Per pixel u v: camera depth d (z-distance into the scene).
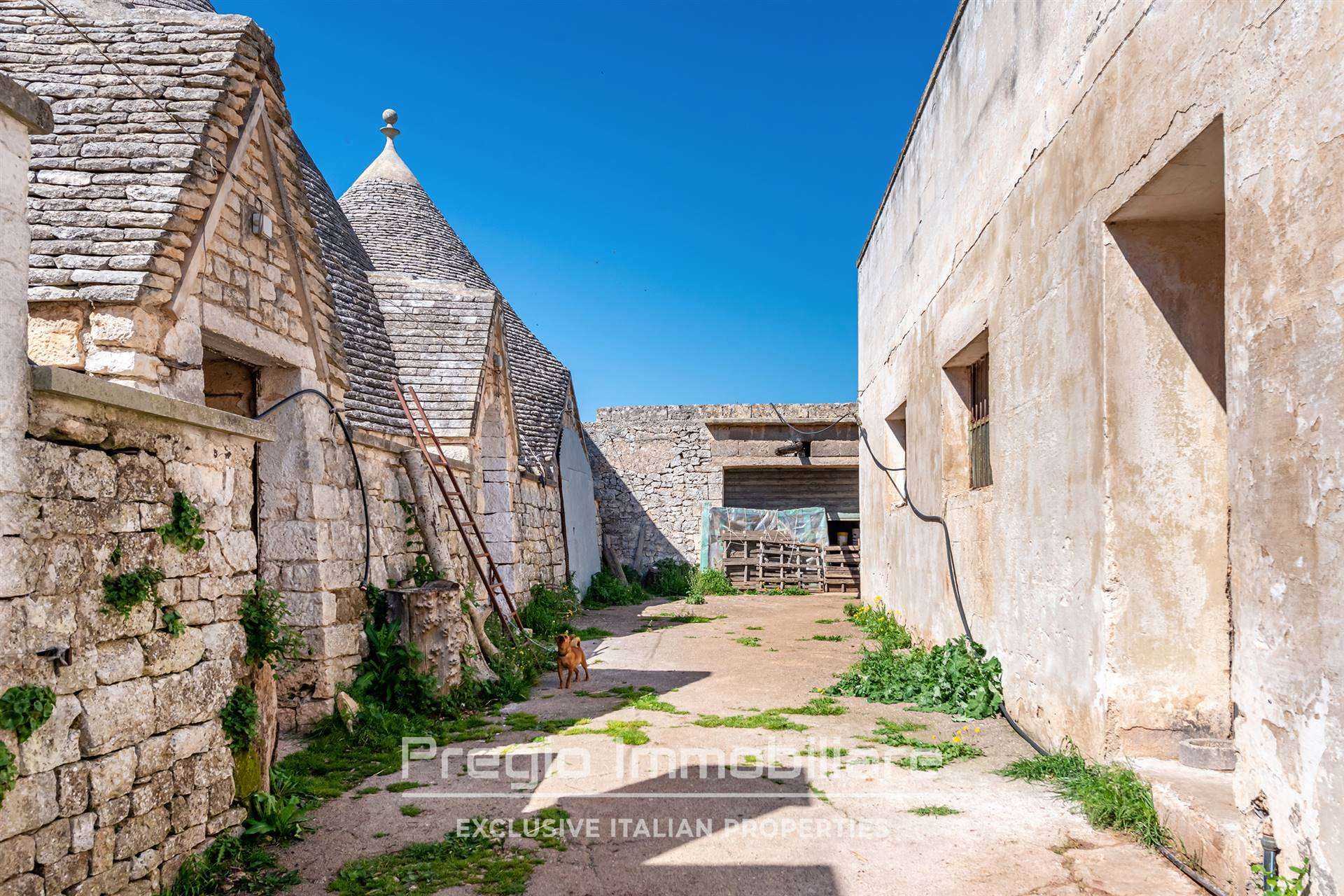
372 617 7.66
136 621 3.74
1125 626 4.96
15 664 3.07
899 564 12.16
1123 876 4.00
